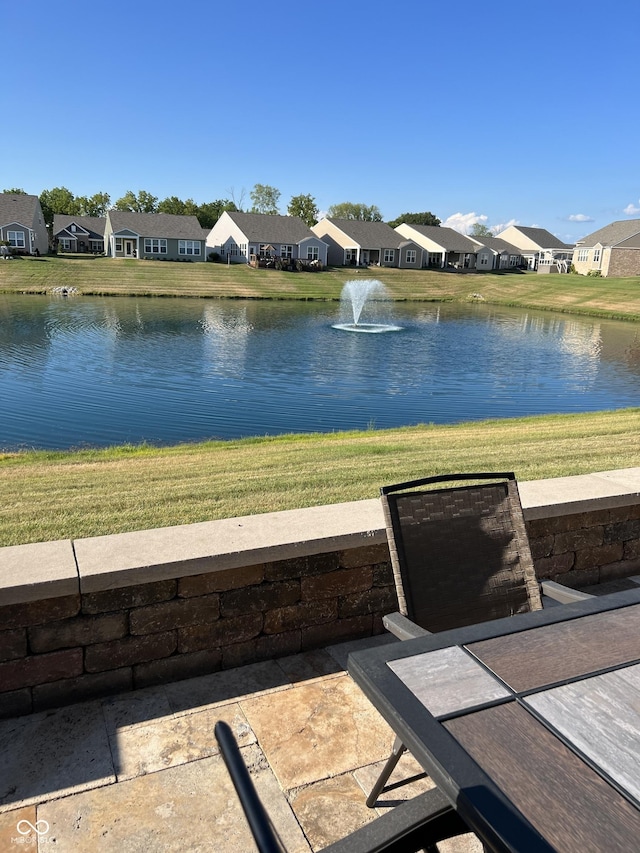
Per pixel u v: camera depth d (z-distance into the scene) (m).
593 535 3.22
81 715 2.22
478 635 1.60
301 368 17.25
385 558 2.72
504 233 78.19
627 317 35.69
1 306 29.55
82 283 39.22
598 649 1.54
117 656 2.31
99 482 4.91
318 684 2.44
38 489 4.61
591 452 5.55
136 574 2.21
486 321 32.22
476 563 2.17
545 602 2.98
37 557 2.28
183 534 2.52
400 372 17.19
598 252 60.72
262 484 4.30
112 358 17.69
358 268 57.41
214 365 17.19
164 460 6.49
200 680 2.44
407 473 4.63
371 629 2.77
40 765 1.98
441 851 1.75
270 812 1.86
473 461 5.11
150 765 2.00
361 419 11.78
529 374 17.41
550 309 40.53
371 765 2.05
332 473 4.68
